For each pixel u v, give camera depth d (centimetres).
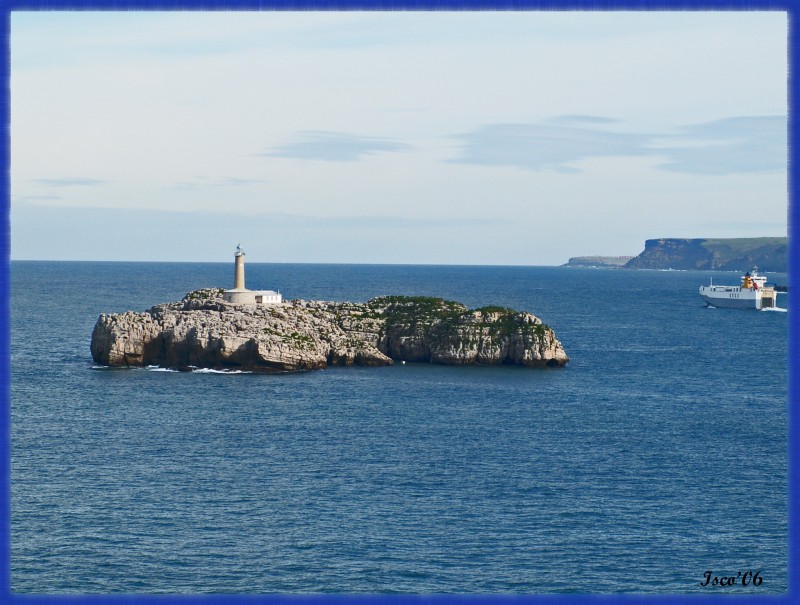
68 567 17775
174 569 17762
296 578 17450
